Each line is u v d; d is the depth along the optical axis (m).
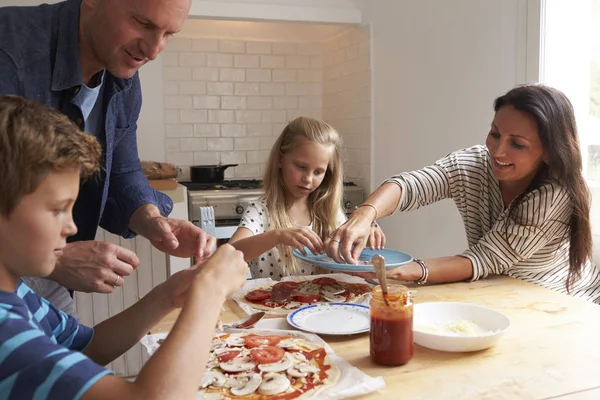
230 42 3.86
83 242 1.11
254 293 1.54
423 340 1.14
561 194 1.67
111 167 1.59
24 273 0.75
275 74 3.98
